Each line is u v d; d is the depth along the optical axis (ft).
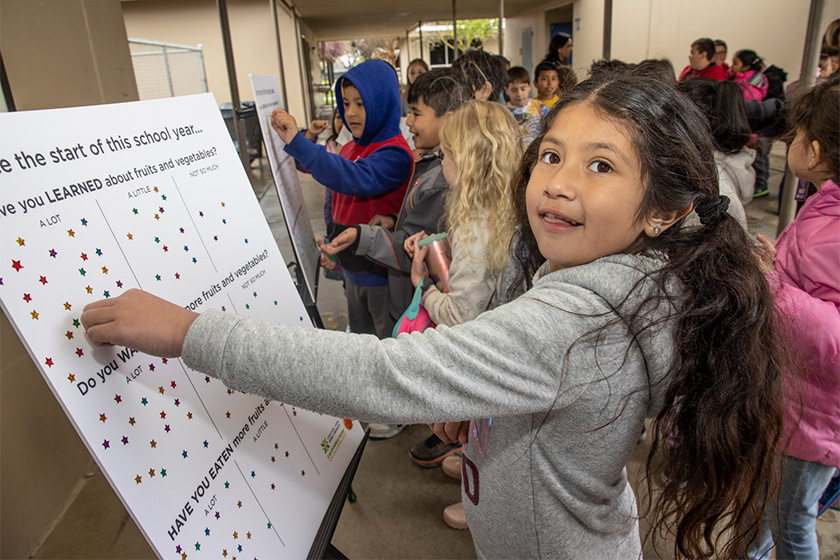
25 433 5.40
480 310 3.83
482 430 2.67
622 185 1.95
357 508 5.89
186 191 2.78
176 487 2.26
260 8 28.50
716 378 2.07
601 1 24.61
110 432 2.03
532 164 2.82
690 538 2.35
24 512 5.31
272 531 2.73
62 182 2.09
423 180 5.17
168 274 2.50
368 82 6.18
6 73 4.77
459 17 36.06
